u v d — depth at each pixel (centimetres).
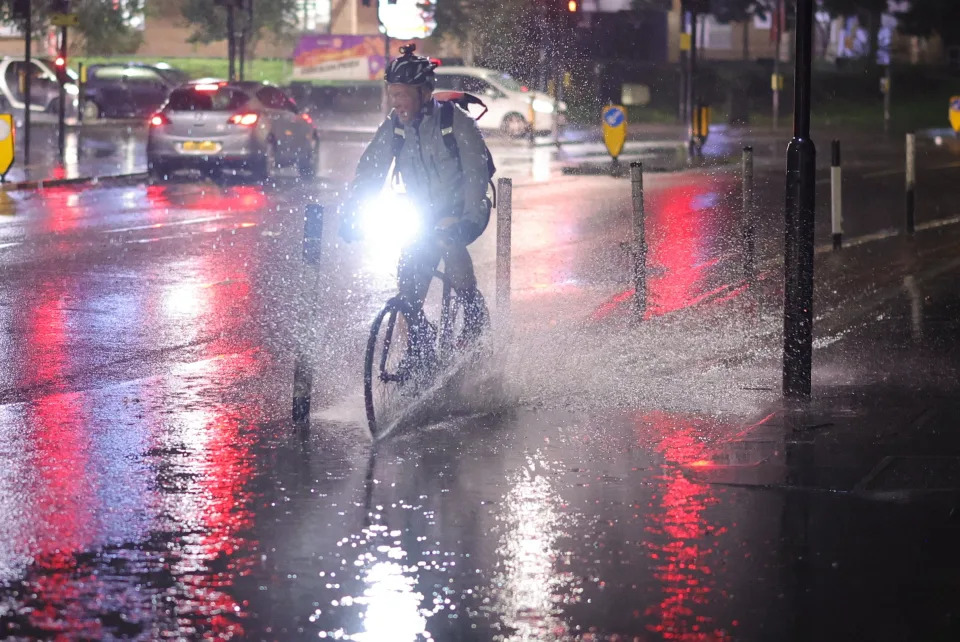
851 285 3191
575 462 1650
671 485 1548
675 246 3828
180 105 5769
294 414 1844
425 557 1299
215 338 2472
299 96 10219
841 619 1147
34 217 4356
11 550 1308
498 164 6712
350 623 1130
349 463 1642
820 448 1706
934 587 1223
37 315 2667
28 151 5778
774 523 1409
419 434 1786
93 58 12175
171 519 1414
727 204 5006
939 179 6166
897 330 2602
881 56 14250
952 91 12606
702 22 12088
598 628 1123
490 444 1734
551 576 1248
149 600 1179
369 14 12338
